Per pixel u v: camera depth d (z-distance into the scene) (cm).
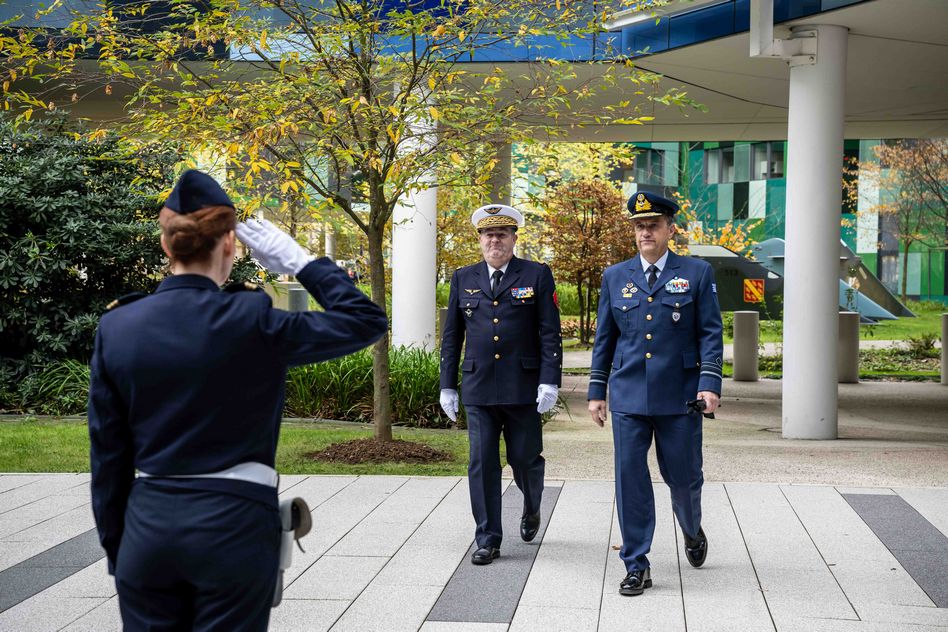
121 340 238
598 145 2180
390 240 1958
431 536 570
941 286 4209
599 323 508
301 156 775
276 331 240
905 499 662
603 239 2156
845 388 1571
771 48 980
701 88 1353
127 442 244
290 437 926
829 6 939
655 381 480
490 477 525
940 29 1003
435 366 1055
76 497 675
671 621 427
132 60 942
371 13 766
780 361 1909
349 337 243
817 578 488
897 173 3625
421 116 756
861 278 3166
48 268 1129
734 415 1248
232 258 259
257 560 235
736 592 466
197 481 233
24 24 982
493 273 538
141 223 1186
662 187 4319
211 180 253
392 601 455
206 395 234
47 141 1197
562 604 450
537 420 540
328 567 509
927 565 509
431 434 973
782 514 620
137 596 235
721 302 2362
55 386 1117
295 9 802
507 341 527
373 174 805
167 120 746
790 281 1021
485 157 768
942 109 1524
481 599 457
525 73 1202
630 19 1115
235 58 952
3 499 670
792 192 1015
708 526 591
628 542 471
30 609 449
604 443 931
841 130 1005
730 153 4306
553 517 618
